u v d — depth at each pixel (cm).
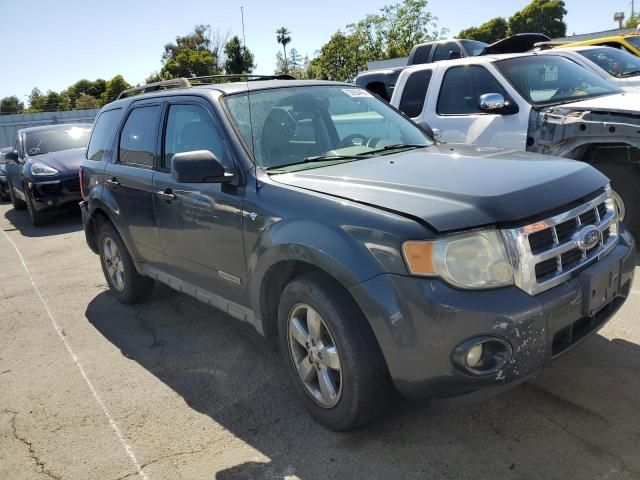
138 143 444
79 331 470
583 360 336
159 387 362
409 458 267
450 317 231
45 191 941
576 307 254
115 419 328
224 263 344
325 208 274
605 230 294
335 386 282
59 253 768
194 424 315
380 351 262
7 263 738
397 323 240
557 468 250
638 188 490
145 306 512
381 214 252
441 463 261
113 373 387
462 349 233
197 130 371
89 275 639
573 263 263
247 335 430
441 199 253
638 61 703
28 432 321
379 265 245
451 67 640
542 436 272
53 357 422
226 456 284
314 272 286
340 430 287
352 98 410
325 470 265
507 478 247
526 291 241
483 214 242
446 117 630
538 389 311
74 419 331
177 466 279
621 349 346
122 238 473
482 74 604
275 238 290
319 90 401
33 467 288
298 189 296
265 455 281
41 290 597
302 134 360
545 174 280
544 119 529
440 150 353
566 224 263
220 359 394
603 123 476
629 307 404
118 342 440
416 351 239
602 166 505
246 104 362
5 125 3164
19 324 499
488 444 271
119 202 459
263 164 330
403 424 293
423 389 246
